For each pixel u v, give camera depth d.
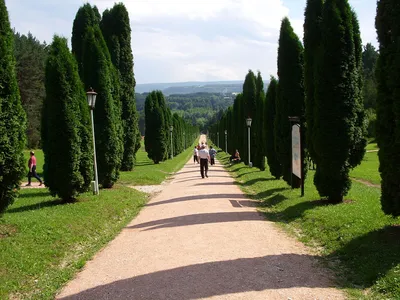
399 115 6.39
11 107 7.80
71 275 6.22
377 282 5.16
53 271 6.59
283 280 5.46
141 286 5.41
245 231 8.47
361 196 11.10
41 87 54.56
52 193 11.73
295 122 13.64
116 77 16.91
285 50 14.33
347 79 9.66
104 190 14.82
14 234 7.75
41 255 7.05
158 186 18.89
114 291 5.31
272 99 18.06
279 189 14.29
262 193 14.23
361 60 10.15
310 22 10.98
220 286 5.24
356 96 9.80
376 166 28.11
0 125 7.51
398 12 6.43
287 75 14.27
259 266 6.07
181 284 5.38
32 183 19.31
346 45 9.65
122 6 23.38
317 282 5.41
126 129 23.81
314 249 7.14
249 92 27.03
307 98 10.88
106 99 14.97
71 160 11.36
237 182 18.94
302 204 10.62
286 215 10.10
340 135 9.73
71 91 11.40
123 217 11.42
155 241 7.95
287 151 14.40
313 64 10.76
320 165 10.23
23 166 8.08
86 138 11.94
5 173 7.71
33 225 8.41
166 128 38.75
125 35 23.56
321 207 9.77
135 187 18.22
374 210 8.76
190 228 8.91
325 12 9.77
